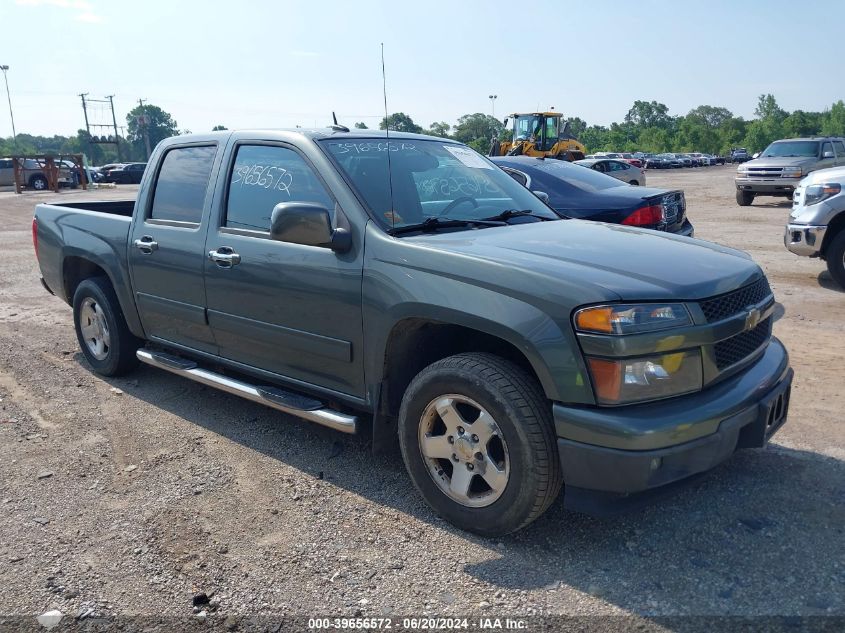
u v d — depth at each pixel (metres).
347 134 4.33
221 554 3.28
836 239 8.46
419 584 3.03
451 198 4.26
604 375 2.96
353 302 3.69
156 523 3.55
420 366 3.80
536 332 3.05
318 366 3.98
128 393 5.41
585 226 4.23
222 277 4.35
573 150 34.53
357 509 3.66
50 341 6.89
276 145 4.28
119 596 2.99
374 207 3.81
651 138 124.50
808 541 3.27
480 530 3.34
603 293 3.00
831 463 4.02
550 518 3.54
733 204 21.48
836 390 5.15
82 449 4.43
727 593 2.91
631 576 3.05
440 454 3.46
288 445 4.45
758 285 3.61
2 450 4.41
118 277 5.23
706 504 3.61
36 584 3.08
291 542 3.37
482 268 3.26
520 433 3.11
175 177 4.90
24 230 17.03
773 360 3.59
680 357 3.05
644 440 2.89
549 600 2.91
